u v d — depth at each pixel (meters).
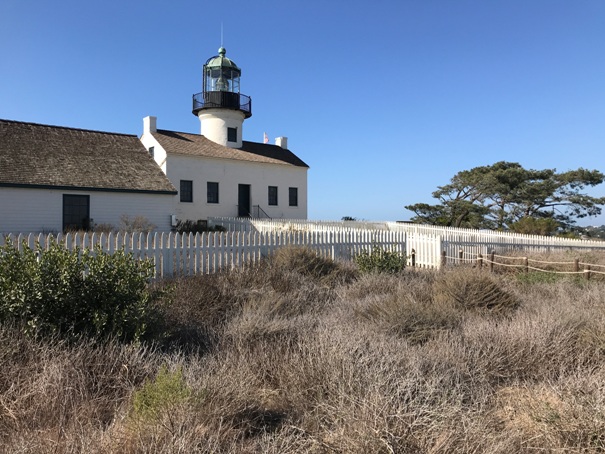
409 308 6.06
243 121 37.56
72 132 24.62
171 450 2.78
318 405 3.51
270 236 12.45
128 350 4.51
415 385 3.70
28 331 4.50
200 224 29.75
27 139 22.52
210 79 36.03
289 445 3.08
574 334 5.37
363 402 3.27
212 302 6.88
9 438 3.08
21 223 19.94
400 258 11.63
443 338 5.21
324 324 5.75
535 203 40.12
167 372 4.00
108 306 4.99
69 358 4.12
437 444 2.93
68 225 21.12
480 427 3.11
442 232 26.91
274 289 8.28
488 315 6.54
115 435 3.00
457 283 7.60
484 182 38.72
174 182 30.62
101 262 5.24
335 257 12.96
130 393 3.73
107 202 22.20
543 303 7.09
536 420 3.45
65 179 21.17
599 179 38.78
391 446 2.84
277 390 4.09
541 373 4.56
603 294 7.72
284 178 36.16
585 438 3.23
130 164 24.34
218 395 3.63
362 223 29.23
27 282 4.75
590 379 3.95
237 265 10.62
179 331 5.68
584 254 15.91
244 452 3.02
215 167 32.50
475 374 4.43
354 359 4.20
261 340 5.30
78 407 3.51
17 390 3.68
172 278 9.13
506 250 17.48
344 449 2.93
